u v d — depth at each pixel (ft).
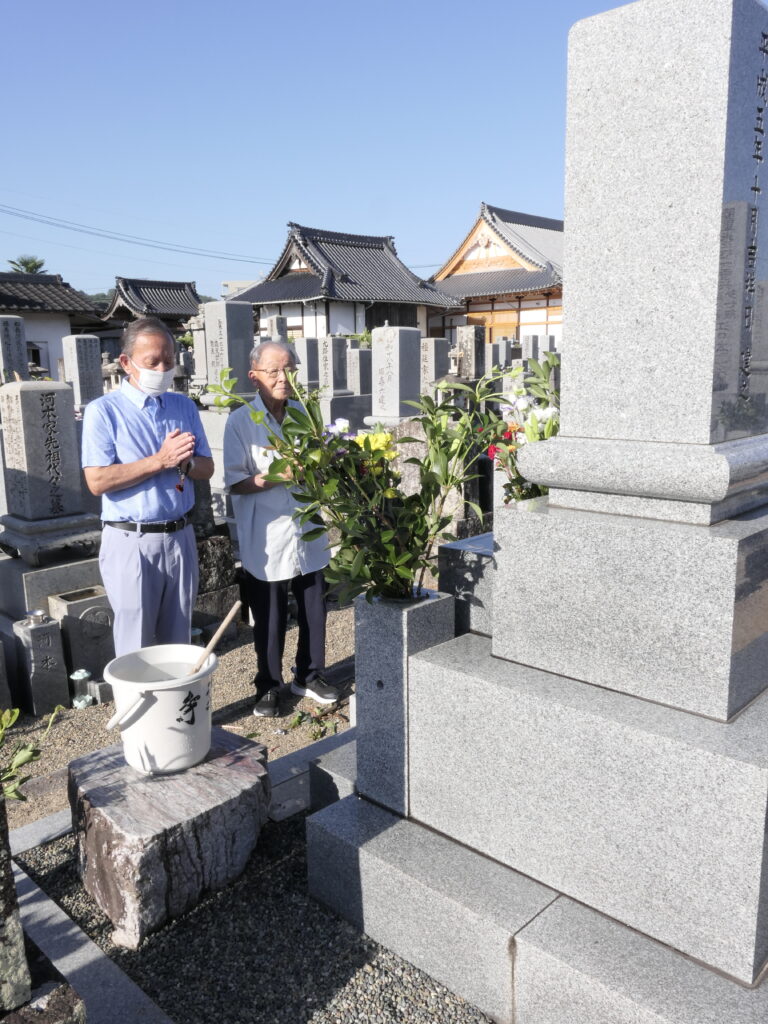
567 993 5.70
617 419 6.20
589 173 6.03
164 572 11.16
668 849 5.64
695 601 5.61
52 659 13.29
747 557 5.49
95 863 7.72
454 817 7.20
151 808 7.71
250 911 7.74
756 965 5.40
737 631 5.53
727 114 5.27
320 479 7.41
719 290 5.52
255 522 12.32
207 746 8.65
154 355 10.76
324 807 8.76
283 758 10.71
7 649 13.52
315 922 7.57
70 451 15.02
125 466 10.62
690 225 5.54
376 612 7.43
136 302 96.53
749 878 5.23
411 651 7.29
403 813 7.68
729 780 5.21
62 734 12.47
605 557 6.08
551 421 7.98
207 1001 6.63
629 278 5.95
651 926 5.86
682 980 5.47
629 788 5.77
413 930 6.86
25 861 8.76
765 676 6.08
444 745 7.11
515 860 6.73
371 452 7.43
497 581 6.91
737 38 5.26
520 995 6.05
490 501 20.45
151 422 11.07
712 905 5.46
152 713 8.07
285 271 101.30
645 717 5.78
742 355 5.94
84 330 94.32
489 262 116.16
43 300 79.97
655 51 5.52
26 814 10.03
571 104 6.04
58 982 5.49
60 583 14.61
